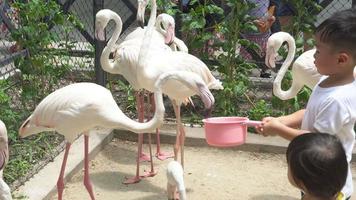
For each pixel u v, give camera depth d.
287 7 6.48
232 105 6.04
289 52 4.46
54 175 4.43
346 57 2.48
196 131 5.62
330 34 2.47
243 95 6.25
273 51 4.27
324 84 2.65
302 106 5.90
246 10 5.87
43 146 4.97
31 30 5.39
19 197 3.97
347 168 2.10
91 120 3.71
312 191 2.06
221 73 6.22
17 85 5.77
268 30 6.51
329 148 2.04
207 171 4.91
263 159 5.22
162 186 4.58
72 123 3.69
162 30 5.20
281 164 5.11
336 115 2.51
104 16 4.66
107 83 6.53
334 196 2.09
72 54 6.61
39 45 5.58
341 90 2.54
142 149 5.38
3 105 4.78
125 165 5.01
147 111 5.88
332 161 2.02
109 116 3.71
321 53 2.53
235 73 6.07
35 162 4.67
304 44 5.96
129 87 6.25
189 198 4.37
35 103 5.64
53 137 5.23
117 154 5.25
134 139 5.57
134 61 4.68
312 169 2.02
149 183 4.64
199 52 6.25
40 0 5.41
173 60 4.39
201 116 6.05
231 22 5.92
